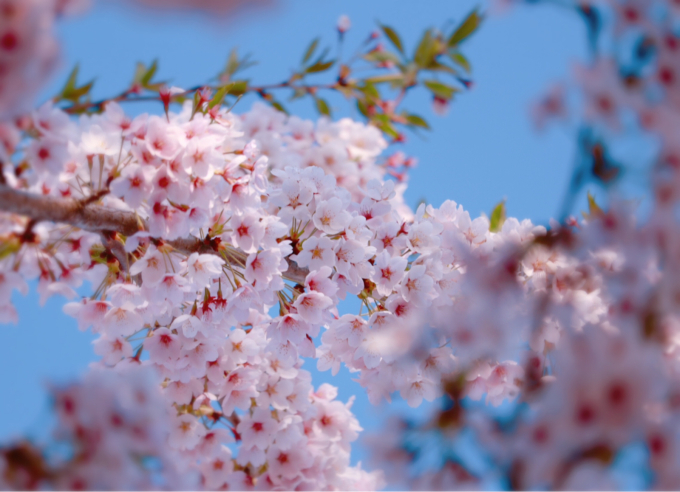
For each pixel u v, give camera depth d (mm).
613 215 2004
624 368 1855
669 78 1995
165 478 2027
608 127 1992
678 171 1987
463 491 1995
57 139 2076
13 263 2109
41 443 2004
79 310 2166
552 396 1904
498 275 2047
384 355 2152
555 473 1864
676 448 1787
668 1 1999
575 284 2049
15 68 1994
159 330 2180
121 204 2184
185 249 2172
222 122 2182
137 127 2121
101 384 2018
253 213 2172
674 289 1992
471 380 2166
